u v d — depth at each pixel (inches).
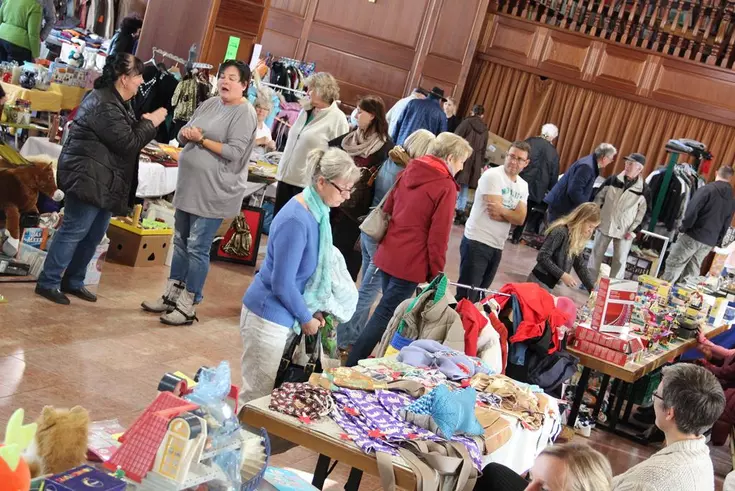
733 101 550.9
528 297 213.8
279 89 488.1
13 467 66.6
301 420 132.4
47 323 212.4
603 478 106.2
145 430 83.6
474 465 135.0
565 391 267.0
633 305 243.3
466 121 524.1
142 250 278.2
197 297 241.6
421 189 217.8
